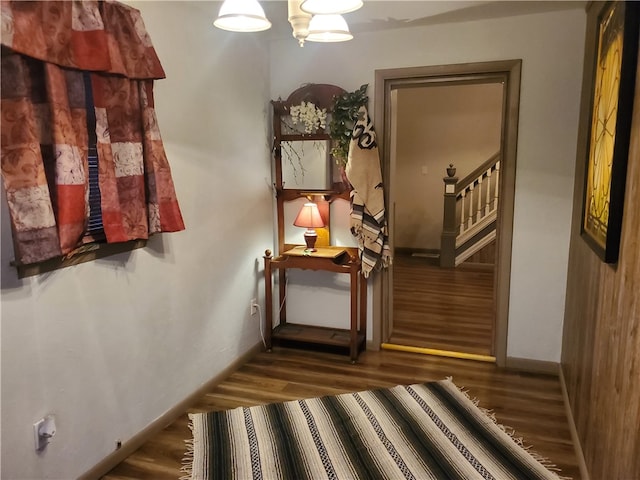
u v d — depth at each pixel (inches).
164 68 97.8
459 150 270.2
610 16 76.2
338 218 144.0
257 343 143.0
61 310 77.5
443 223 254.5
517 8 113.0
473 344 147.5
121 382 91.0
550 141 120.4
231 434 99.4
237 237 128.9
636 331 56.3
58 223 70.0
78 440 82.2
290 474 86.5
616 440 63.4
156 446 96.4
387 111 134.2
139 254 93.7
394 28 127.6
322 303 150.3
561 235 122.6
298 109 134.5
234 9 64.5
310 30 70.7
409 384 122.1
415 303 191.3
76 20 71.7
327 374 128.2
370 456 91.4
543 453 92.7
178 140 103.0
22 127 64.9
